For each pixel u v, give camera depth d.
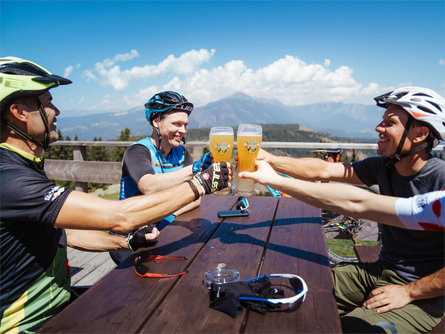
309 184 1.25
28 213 1.03
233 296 0.94
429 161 1.38
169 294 1.02
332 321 0.87
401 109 1.35
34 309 1.20
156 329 0.84
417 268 1.37
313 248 1.38
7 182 1.01
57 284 1.30
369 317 1.23
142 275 1.14
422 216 1.11
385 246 1.52
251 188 1.33
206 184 1.24
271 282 1.09
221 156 1.37
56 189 1.07
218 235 1.55
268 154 1.90
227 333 0.82
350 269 1.62
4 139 1.17
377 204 1.17
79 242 1.61
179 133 1.94
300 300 0.96
